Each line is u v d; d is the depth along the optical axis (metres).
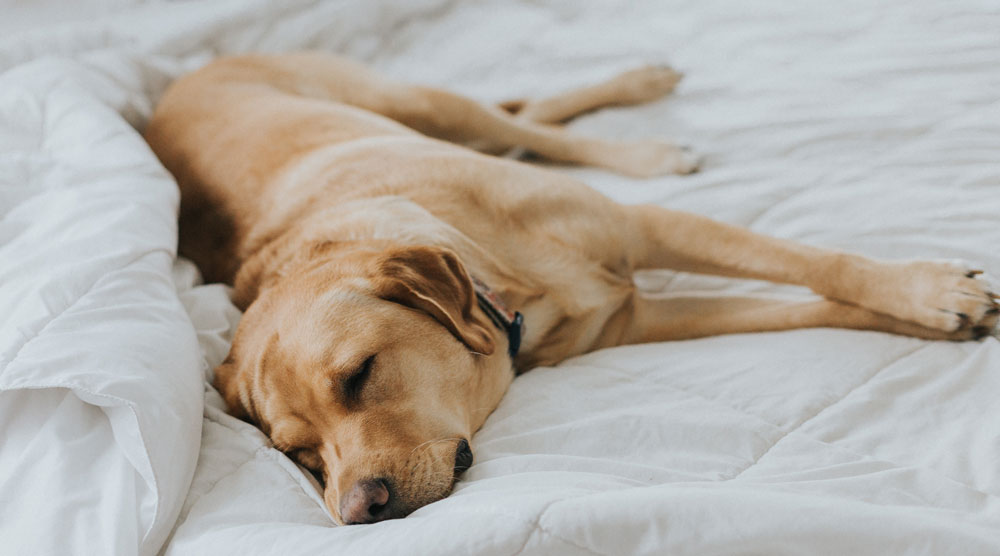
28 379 1.23
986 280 1.48
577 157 2.38
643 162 2.24
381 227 1.61
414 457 1.28
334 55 2.79
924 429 1.21
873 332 1.52
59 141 2.04
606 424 1.30
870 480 1.08
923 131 2.01
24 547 1.10
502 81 2.95
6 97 2.17
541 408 1.43
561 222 1.70
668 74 2.59
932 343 1.45
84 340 1.31
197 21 3.01
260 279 1.75
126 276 1.50
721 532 0.90
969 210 1.69
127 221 1.65
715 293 1.82
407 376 1.37
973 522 0.96
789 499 0.93
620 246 1.74
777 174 2.02
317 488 1.36
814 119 2.18
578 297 1.68
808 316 1.59
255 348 1.49
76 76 2.30
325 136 2.09
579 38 3.06
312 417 1.37
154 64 2.74
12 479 1.20
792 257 1.61
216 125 2.29
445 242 1.57
